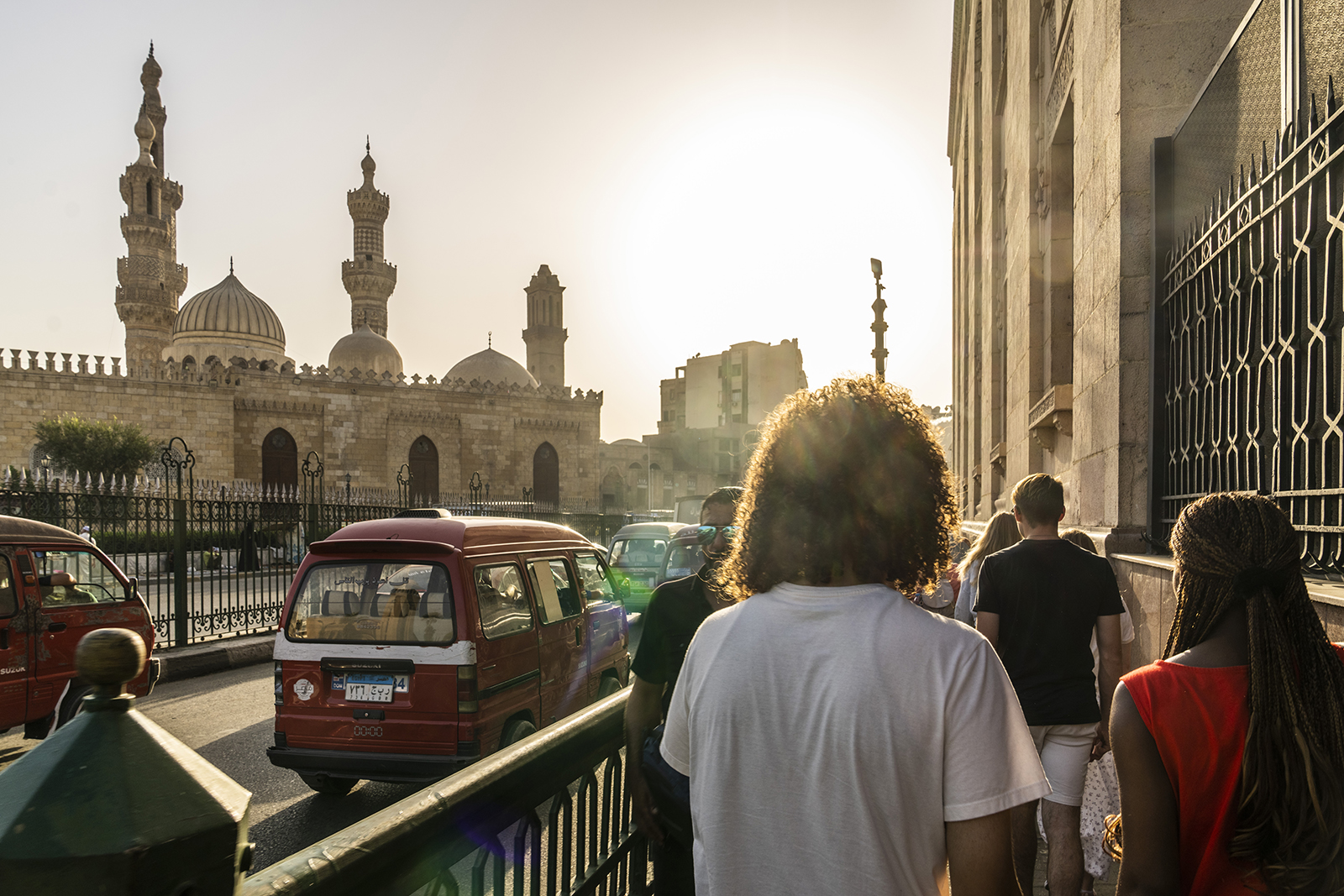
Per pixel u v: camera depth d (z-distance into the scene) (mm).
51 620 7020
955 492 1573
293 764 5578
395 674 5496
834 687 1272
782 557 1439
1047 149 9016
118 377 47406
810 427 1480
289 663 5676
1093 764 3750
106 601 7613
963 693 1256
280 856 5020
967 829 1227
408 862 1514
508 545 6363
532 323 100625
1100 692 3543
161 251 66875
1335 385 3096
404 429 58000
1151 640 4699
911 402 1587
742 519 1564
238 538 12594
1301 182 3270
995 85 14070
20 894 954
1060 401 7418
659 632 2418
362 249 75250
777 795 1290
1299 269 3404
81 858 949
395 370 68438
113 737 1071
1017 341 10898
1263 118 4027
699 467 79250
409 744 5418
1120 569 5332
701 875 1356
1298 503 3346
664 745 1535
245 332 66375
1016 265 11125
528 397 63250
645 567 15086
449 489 59281
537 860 2082
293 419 54469
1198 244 4535
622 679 7801
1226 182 4488
